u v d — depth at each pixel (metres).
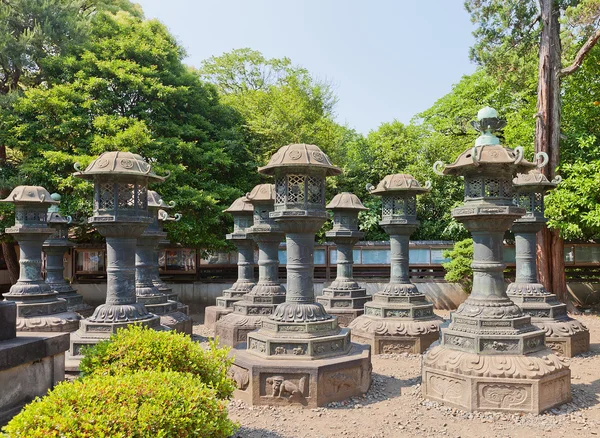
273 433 4.62
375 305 8.61
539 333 5.58
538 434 4.58
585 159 11.95
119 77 12.66
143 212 6.46
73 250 14.62
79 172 6.16
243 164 15.25
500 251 5.80
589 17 11.01
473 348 5.43
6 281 15.87
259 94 18.67
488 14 12.86
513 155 5.66
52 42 12.73
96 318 6.30
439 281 13.87
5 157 13.32
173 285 14.69
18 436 2.72
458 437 4.54
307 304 5.96
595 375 6.69
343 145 20.91
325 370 5.41
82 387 3.20
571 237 12.59
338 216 10.44
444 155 17.09
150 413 3.00
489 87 16.78
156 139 12.92
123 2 16.72
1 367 3.66
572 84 12.68
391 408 5.36
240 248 10.74
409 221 8.61
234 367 5.73
